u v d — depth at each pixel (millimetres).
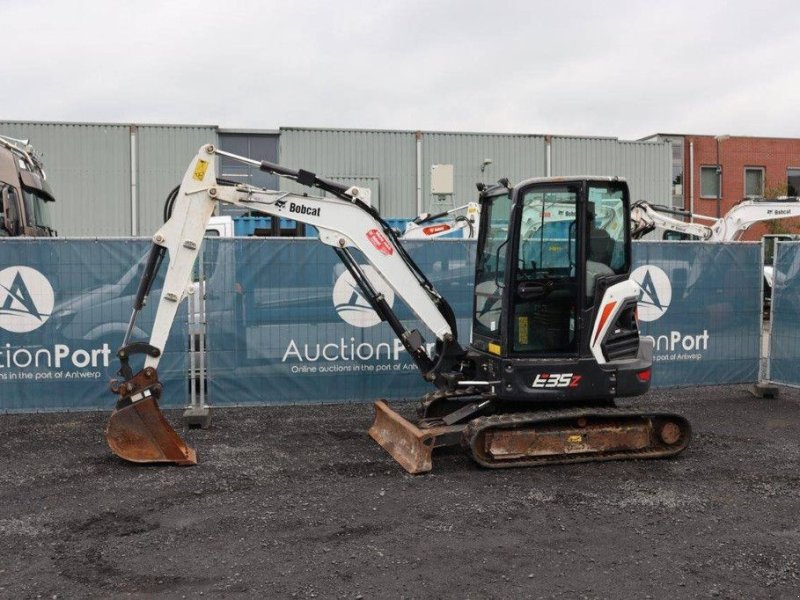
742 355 10039
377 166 27953
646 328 9680
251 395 8773
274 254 8703
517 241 6535
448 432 6480
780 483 6117
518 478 6246
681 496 5766
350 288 8883
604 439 6719
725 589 4137
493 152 29000
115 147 26078
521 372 6559
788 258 9648
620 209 6742
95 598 4027
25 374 8383
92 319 8422
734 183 36906
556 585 4180
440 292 9180
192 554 4621
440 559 4543
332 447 7258
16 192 11016
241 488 5953
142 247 8430
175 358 8523
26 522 5184
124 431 6590
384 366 9039
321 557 4570
